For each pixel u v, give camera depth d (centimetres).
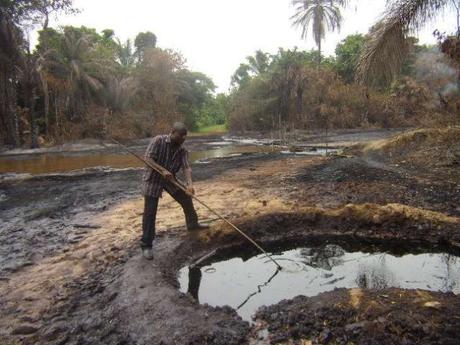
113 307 341
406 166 913
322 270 445
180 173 1063
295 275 433
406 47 897
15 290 389
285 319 309
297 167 1039
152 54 3522
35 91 2542
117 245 490
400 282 404
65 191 914
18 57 2208
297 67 3044
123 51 4006
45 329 319
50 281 404
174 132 439
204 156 1602
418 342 267
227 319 315
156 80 3488
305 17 3108
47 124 2575
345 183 778
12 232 591
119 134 2733
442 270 432
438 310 294
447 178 750
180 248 476
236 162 1271
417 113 2148
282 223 548
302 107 3009
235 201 684
